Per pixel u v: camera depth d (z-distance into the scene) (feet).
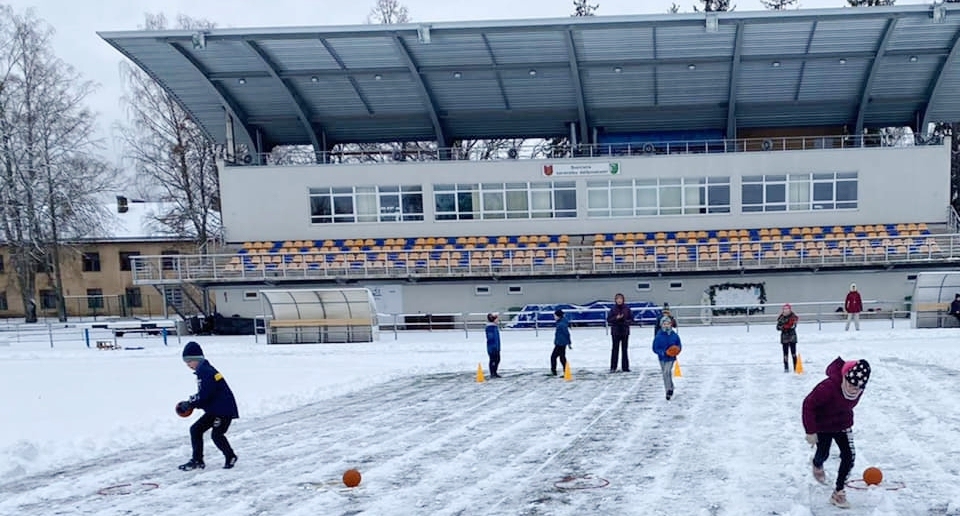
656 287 98.53
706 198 105.19
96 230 138.21
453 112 116.16
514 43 98.32
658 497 22.27
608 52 99.91
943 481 22.68
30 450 32.01
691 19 90.58
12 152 128.36
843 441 20.65
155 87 136.26
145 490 25.71
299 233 108.88
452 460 28.60
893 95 109.29
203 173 142.61
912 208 101.76
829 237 100.17
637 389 46.60
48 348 89.04
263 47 99.45
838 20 90.99
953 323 78.38
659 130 120.98
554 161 106.32
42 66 130.82
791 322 51.62
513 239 106.01
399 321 100.32
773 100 111.14
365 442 33.09
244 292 102.58
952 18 90.22
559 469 26.37
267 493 24.66
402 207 108.58
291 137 125.70
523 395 46.44
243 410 42.91
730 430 32.04
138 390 51.47
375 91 111.24
